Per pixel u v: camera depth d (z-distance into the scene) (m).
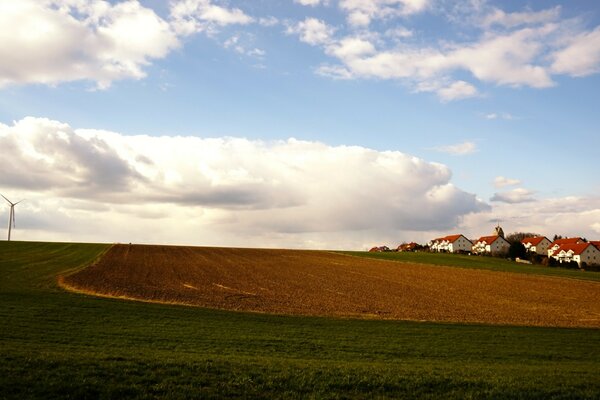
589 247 156.25
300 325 33.44
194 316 34.62
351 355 23.30
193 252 109.12
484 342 29.05
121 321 30.17
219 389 14.03
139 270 71.00
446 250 199.50
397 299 53.84
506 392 14.68
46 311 31.53
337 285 64.50
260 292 54.62
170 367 15.86
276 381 14.99
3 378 13.52
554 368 20.45
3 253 86.81
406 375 16.45
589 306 54.19
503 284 73.62
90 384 13.65
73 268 67.69
